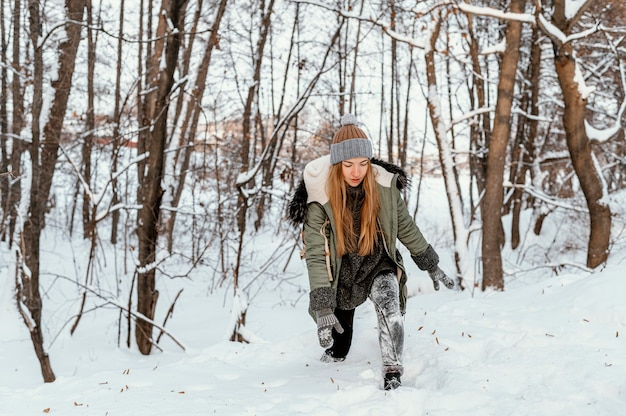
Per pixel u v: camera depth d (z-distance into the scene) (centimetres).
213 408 297
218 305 898
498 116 846
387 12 984
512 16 793
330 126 1436
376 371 342
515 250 1419
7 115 1476
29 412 308
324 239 315
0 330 645
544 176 1611
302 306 925
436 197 2473
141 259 629
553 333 390
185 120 1009
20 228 548
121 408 302
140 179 1012
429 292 988
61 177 1789
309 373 364
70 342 648
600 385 278
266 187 702
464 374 312
